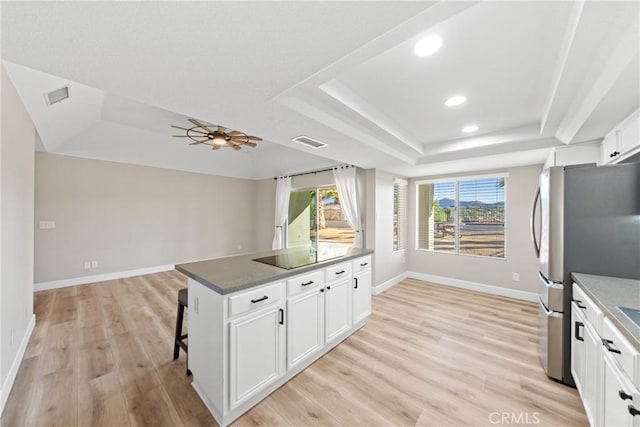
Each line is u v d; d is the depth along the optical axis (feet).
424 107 7.96
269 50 3.87
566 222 6.18
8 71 5.68
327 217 19.49
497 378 6.50
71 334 8.48
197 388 5.89
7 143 5.82
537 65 5.67
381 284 13.87
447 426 5.05
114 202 15.25
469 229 14.40
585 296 5.15
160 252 17.11
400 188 16.19
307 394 5.94
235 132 10.62
